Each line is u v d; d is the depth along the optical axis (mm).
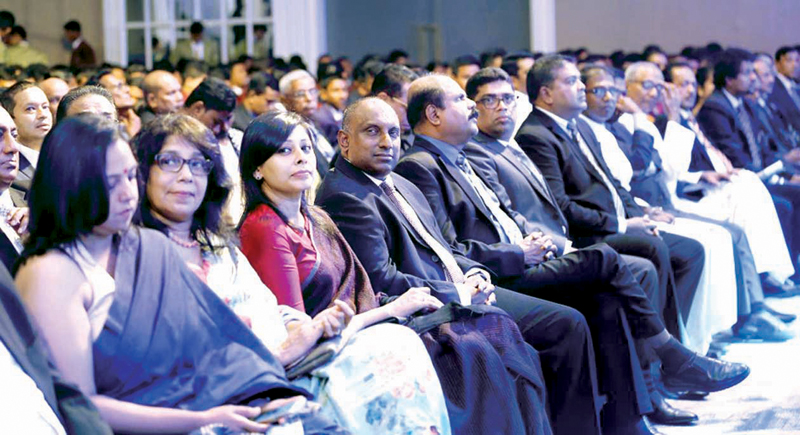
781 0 11695
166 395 2258
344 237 3287
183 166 2514
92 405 2090
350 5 12891
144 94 5574
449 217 3844
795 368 4613
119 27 12109
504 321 2996
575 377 3404
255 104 5891
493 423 2814
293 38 11922
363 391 2568
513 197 4199
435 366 2850
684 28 12016
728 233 4906
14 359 2080
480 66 7836
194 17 11992
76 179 2174
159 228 2537
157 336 2258
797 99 8172
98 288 2225
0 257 2492
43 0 12375
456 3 13445
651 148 5500
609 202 4660
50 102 4676
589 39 12352
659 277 4379
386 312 2867
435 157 3893
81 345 2162
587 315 3736
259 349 2400
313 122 5895
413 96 3926
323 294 2955
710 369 3887
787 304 5789
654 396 3906
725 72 6973
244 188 2938
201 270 2566
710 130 6859
